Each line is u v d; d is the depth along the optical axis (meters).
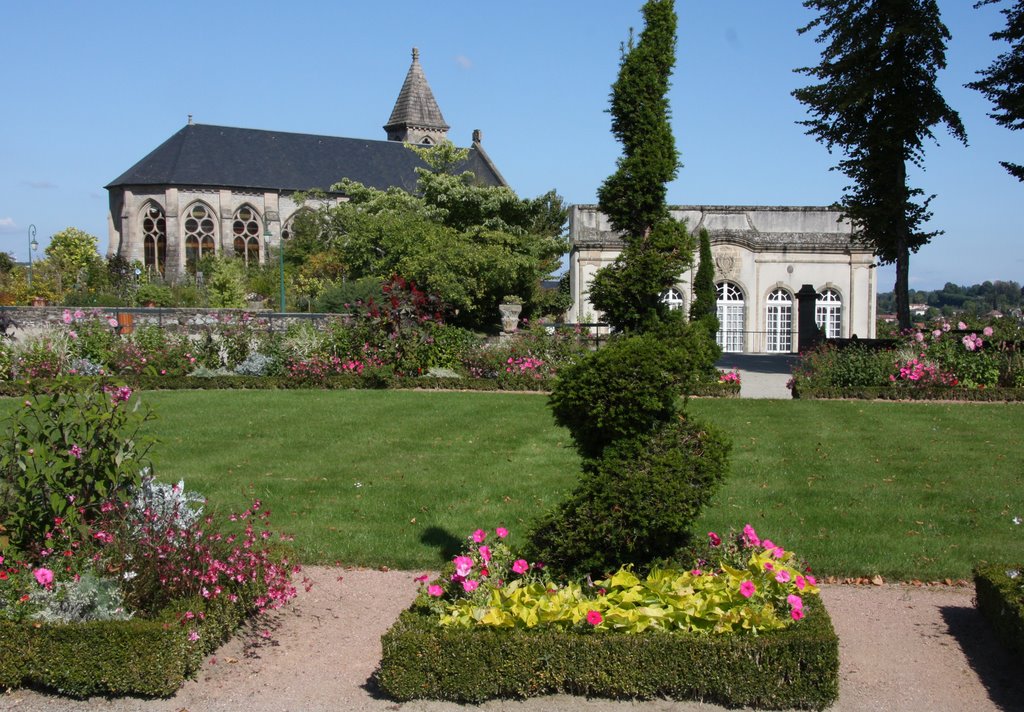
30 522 5.16
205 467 9.45
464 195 38.47
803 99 24.97
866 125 24.55
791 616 4.46
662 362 5.00
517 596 4.57
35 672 4.48
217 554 5.21
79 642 4.44
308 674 4.75
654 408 4.90
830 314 36.94
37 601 4.68
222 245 61.97
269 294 44.16
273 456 10.05
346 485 8.72
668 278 18.50
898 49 23.67
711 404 14.55
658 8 18.41
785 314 36.78
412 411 13.53
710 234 36.22
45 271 42.50
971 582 6.25
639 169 18.27
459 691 4.35
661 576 4.74
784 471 9.34
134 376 17.08
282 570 5.58
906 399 15.45
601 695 4.39
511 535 7.10
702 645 4.27
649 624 4.43
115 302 35.28
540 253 39.03
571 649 4.32
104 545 5.05
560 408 5.16
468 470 9.40
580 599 4.62
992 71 21.98
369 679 4.69
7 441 5.30
